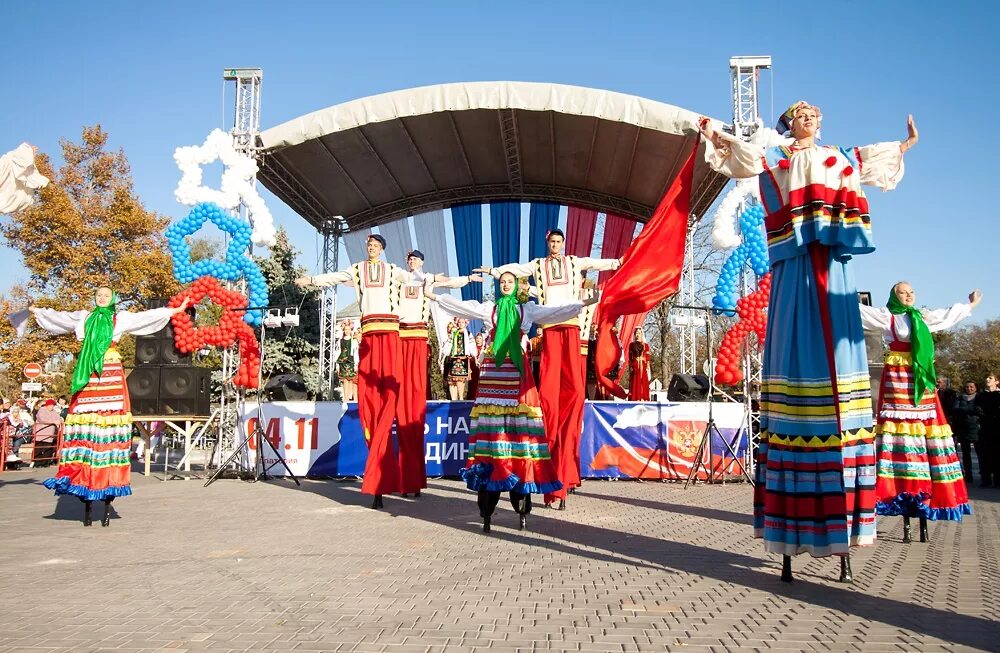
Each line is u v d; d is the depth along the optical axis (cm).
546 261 776
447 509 786
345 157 1366
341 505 818
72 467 654
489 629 332
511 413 633
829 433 420
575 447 788
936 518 589
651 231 621
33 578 444
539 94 1175
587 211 1612
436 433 1138
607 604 377
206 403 1234
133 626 339
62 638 321
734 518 714
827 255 441
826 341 427
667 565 481
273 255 1891
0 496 927
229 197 1086
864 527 430
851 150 448
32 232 2225
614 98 1169
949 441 597
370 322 813
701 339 2103
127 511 768
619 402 1122
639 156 1351
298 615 357
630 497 898
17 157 616
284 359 1797
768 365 450
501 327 646
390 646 308
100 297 674
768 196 460
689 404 1116
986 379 1182
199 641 316
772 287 459
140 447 1738
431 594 400
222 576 448
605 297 622
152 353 1202
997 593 402
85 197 2386
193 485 1050
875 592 404
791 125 457
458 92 1179
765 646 307
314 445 1144
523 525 641
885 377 611
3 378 2914
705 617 352
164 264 2381
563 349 768
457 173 1512
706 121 468
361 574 452
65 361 2588
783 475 427
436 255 1627
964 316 629
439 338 1616
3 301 2219
